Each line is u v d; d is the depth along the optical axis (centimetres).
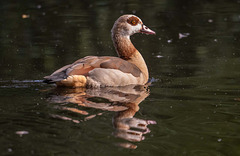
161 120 859
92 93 1062
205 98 1030
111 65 1164
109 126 807
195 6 2616
